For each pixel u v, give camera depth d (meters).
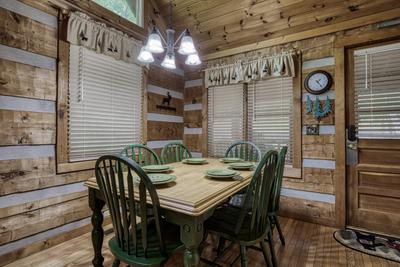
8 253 1.82
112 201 1.23
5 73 1.81
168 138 3.64
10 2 1.84
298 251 2.02
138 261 1.15
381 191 2.37
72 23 2.22
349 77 2.56
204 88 3.70
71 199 2.27
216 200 1.23
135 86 3.08
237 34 3.23
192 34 3.48
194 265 1.13
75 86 2.37
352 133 2.52
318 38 2.72
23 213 1.92
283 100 3.00
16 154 1.88
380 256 1.94
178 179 1.60
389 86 2.35
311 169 2.73
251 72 3.15
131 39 2.88
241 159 2.57
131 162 1.10
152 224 1.50
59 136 2.17
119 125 2.87
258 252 2.01
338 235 2.34
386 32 2.30
